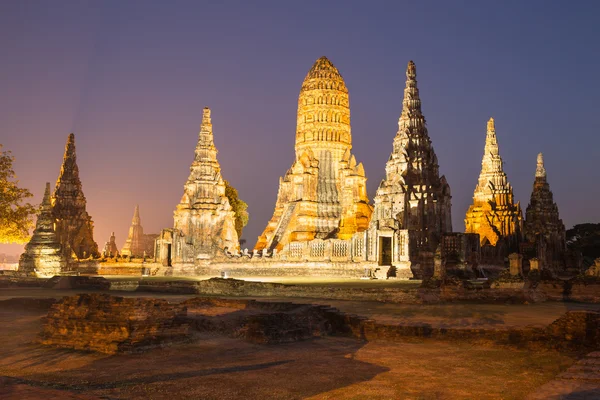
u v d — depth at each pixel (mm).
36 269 78688
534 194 104188
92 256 99250
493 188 106438
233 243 95688
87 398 18516
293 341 30203
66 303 28562
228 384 21219
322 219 99750
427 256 73188
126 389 20453
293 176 102125
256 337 29516
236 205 122125
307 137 105000
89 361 24438
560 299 48219
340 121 105438
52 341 27500
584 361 22328
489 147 108688
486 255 84812
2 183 79375
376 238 74688
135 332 26359
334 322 33438
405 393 20359
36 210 82938
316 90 105438
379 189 81750
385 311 38438
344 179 100312
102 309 27328
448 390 20750
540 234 94750
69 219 102062
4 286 67125
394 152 84625
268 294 51406
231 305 40125
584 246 123375
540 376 22781
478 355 26688
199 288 55469
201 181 95750
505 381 22016
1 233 80625
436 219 80188
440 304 43188
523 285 44312
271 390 20547
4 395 18344
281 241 98312
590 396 18047
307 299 46844
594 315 27578
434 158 84938
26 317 37000
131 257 96375
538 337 28250
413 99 86562
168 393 20016
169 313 28094
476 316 35438
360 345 29406
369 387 21062
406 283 57844
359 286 51719
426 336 30266
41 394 18578
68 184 104188
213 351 26859
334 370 23609
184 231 93062
